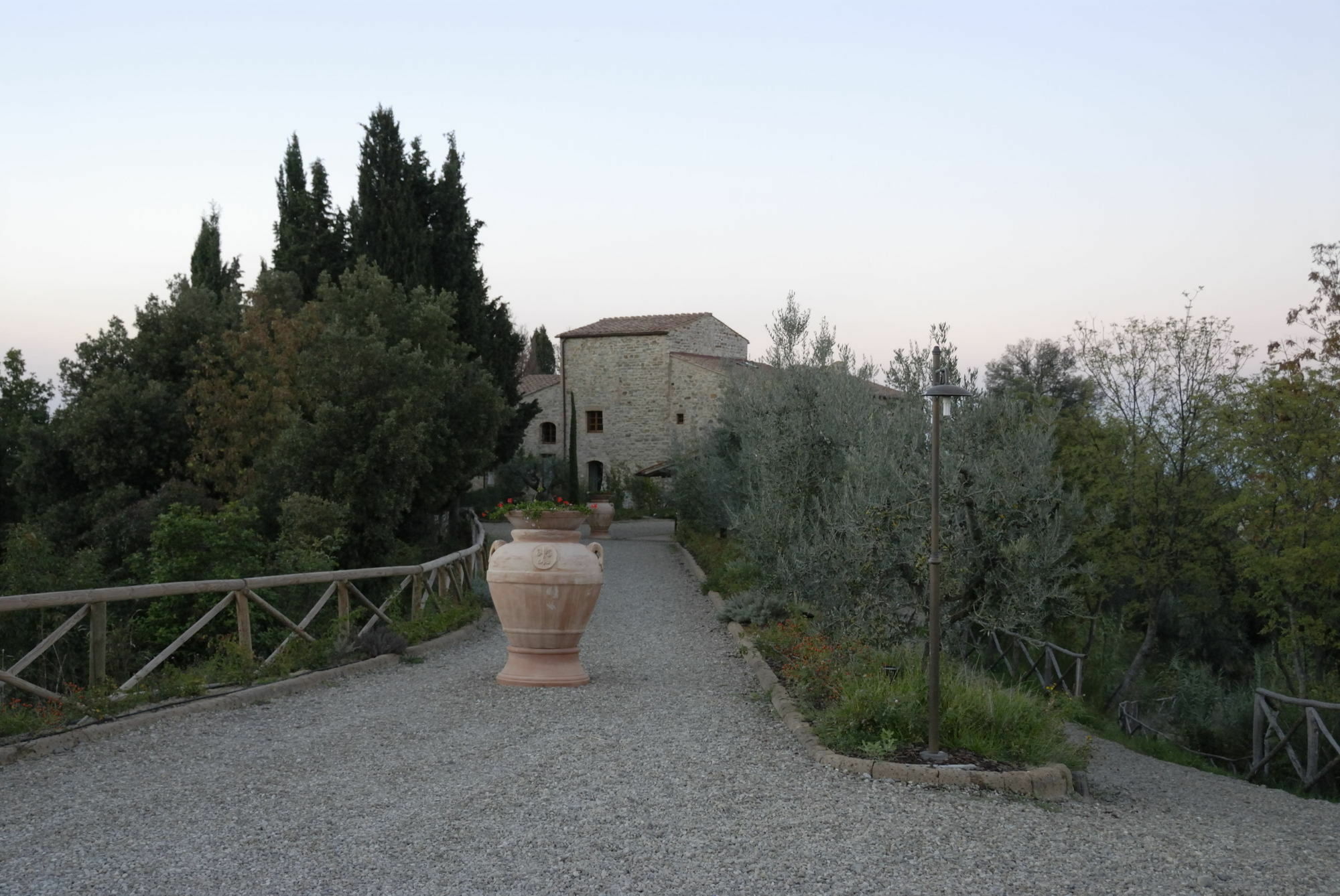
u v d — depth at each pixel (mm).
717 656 11094
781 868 4586
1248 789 8961
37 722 6789
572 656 9359
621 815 5285
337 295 26375
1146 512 16547
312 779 5926
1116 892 4488
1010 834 5219
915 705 6855
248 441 24125
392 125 29516
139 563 18172
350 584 10742
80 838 4820
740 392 19594
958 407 10328
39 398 30219
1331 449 14969
